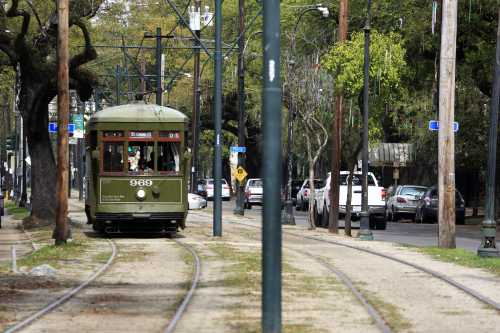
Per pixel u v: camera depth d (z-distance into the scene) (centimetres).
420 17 6250
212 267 3294
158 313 2209
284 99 6706
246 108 11575
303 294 2531
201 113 12212
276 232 1772
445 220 4216
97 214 4697
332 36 7425
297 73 6612
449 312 2236
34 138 5841
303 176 12406
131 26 10781
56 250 3912
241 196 8206
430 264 3478
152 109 4772
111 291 2630
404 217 8250
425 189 8044
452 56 4131
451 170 4197
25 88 5753
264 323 1772
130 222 4791
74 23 5572
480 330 1980
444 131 4181
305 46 7538
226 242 4534
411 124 8588
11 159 12394
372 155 10219
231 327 1988
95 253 3850
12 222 6881
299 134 9006
